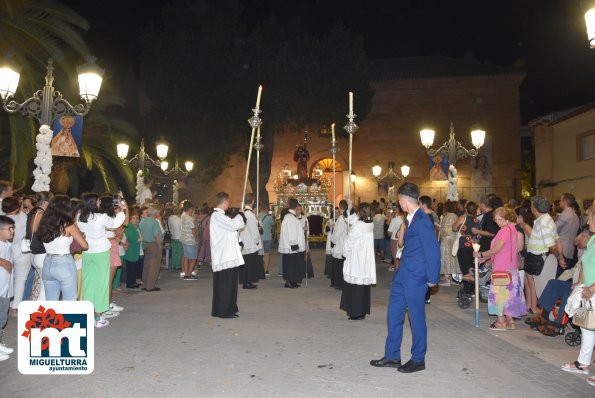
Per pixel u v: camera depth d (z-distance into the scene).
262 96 26.73
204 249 16.52
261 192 29.27
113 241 9.30
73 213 6.88
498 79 34.44
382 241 19.12
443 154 14.74
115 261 9.25
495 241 8.24
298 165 29.75
